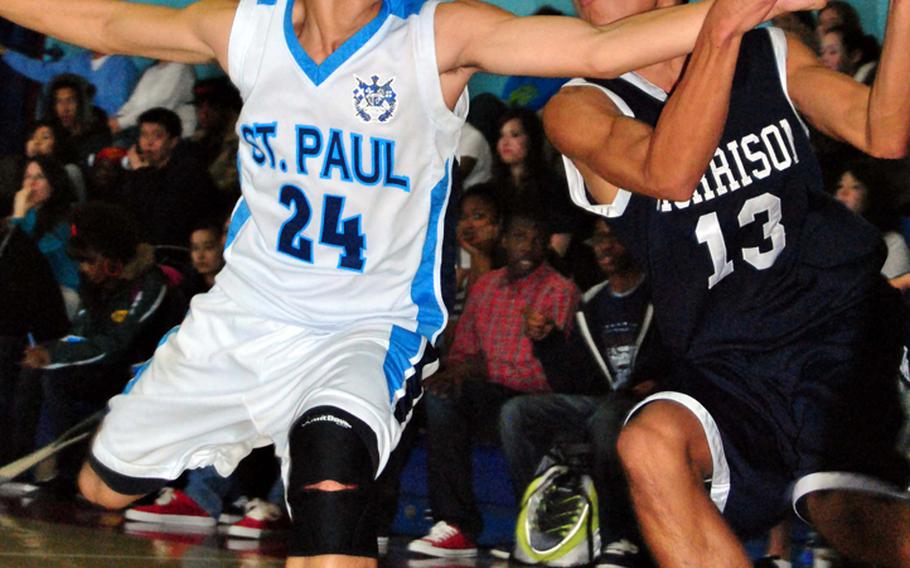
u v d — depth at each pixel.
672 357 4.02
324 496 2.98
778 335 3.87
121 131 10.12
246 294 3.62
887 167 6.40
